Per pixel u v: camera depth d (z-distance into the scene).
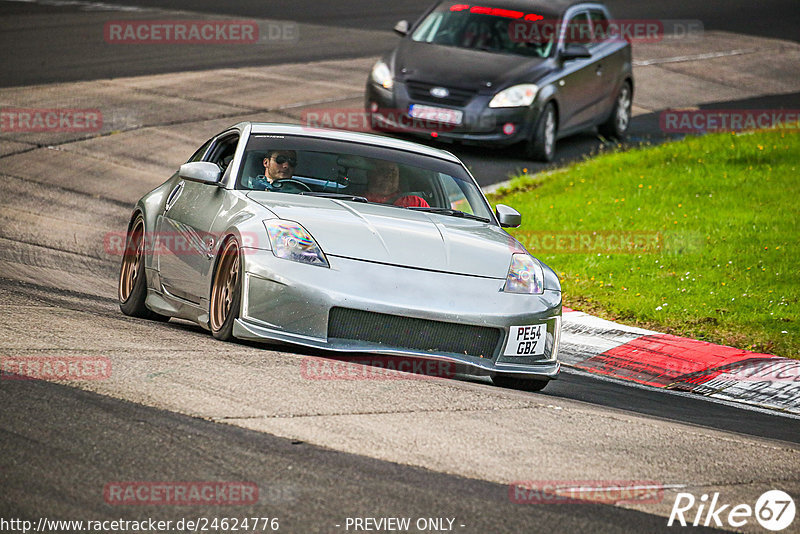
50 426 15.95
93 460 14.79
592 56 61.28
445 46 58.03
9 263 33.69
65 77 66.81
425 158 28.02
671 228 43.53
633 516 14.75
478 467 16.00
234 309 22.36
